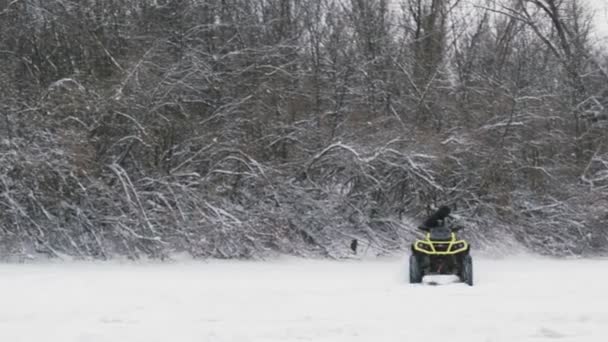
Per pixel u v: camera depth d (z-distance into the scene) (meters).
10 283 12.41
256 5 26.06
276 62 23.25
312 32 25.73
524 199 23.33
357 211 21.48
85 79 19.28
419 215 22.20
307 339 7.36
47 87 19.25
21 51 20.30
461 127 22.70
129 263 17.16
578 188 23.69
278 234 19.28
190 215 18.58
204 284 12.38
